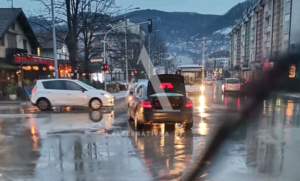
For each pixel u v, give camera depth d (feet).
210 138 23.82
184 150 20.30
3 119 34.73
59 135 25.36
